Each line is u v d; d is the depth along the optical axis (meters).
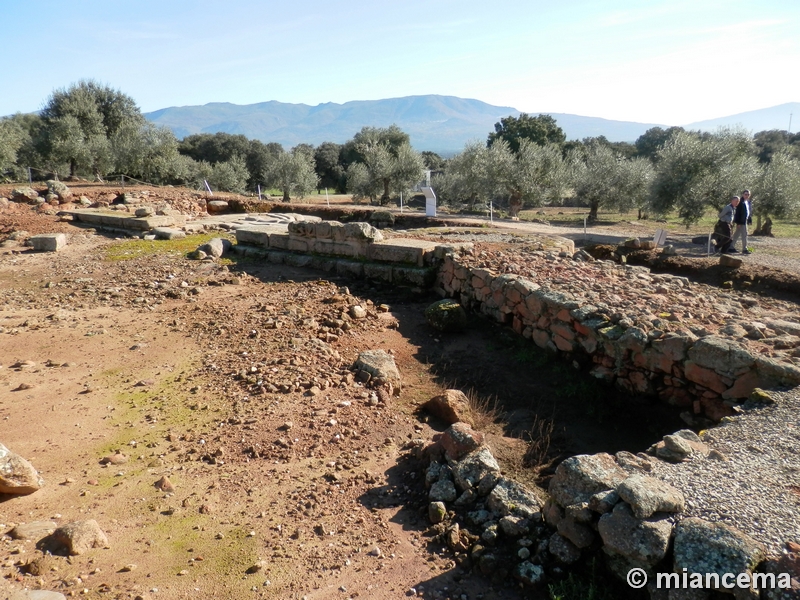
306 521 3.99
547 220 24.94
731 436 4.26
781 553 2.85
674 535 3.07
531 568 3.45
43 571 3.29
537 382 6.93
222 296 9.90
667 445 4.01
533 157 26.20
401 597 3.33
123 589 3.23
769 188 18.25
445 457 4.59
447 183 32.38
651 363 5.98
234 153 47.75
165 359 7.02
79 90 31.09
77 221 17.44
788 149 33.09
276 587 3.34
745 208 13.75
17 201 18.34
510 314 8.34
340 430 5.30
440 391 6.62
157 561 3.50
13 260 12.77
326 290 9.98
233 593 3.27
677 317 6.84
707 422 5.39
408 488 4.50
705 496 3.38
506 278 8.38
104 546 3.59
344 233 11.47
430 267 10.37
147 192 21.42
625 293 8.06
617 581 3.26
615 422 5.99
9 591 2.93
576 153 31.45
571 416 6.15
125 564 3.44
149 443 4.96
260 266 12.24
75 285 10.76
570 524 3.45
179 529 3.83
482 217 23.78
